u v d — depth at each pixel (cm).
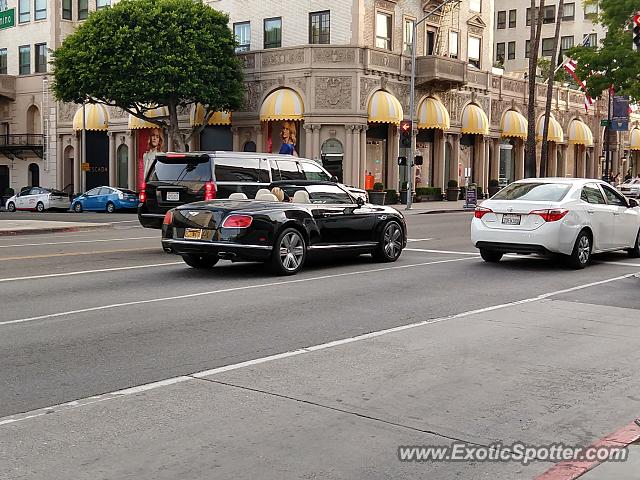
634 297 1138
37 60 5281
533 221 1424
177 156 1730
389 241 1535
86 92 3878
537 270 1437
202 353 763
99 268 1412
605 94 6259
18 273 1335
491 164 5156
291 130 4078
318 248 1378
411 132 3800
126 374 685
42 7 5219
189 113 4384
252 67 4178
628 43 3794
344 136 4031
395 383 668
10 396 618
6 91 5322
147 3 3819
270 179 1789
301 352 773
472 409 603
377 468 484
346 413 586
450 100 4678
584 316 986
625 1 3797
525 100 5353
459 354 775
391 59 4194
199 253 1284
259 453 503
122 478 461
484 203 1501
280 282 1241
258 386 652
